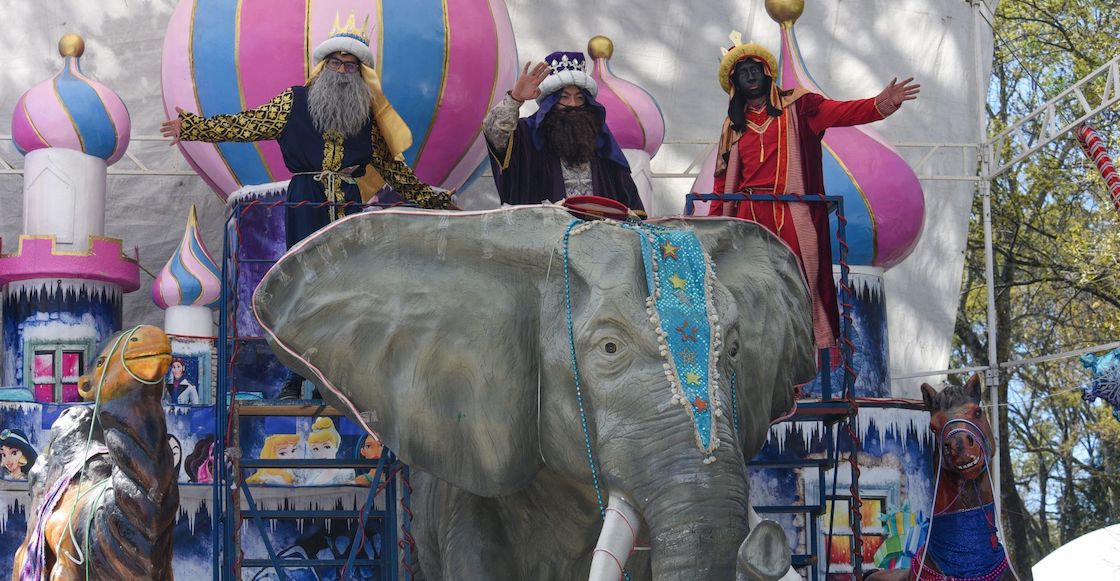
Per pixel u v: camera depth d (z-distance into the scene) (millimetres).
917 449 8773
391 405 5000
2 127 12234
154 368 5277
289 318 5027
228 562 6094
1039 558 22891
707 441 4324
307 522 8062
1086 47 21984
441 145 9938
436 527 5824
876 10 13375
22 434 8547
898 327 13242
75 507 5363
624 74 13055
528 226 5047
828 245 6977
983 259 21859
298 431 7578
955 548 6711
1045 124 11844
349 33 6949
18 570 5828
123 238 12180
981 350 21703
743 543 3896
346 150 6891
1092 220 21469
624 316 4566
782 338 5281
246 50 9531
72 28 12320
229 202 10047
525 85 6402
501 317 4938
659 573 4180
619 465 4375
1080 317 22250
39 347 10406
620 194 6672
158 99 12383
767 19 13227
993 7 13469
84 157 10562
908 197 10805
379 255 5098
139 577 5254
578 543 5254
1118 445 23047
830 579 8344
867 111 6953
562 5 13000
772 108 7152
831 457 6758
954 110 13297
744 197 6742
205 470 8453
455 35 9766
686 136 13086
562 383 4723
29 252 10328
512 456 4887
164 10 12445
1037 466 24797
